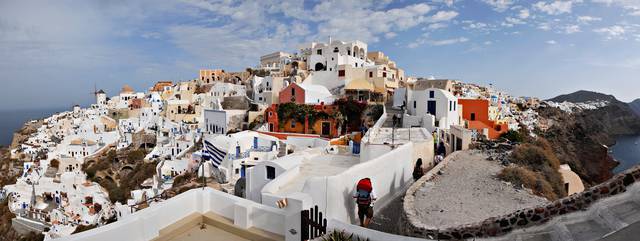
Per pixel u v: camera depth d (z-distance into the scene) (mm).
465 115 42625
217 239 7574
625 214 4785
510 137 35594
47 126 103812
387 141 21922
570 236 5316
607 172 65688
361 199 11727
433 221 10383
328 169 17172
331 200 11242
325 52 81062
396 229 11977
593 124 114562
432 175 16297
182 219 8164
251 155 36594
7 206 60719
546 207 6297
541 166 19406
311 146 41531
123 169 66938
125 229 6699
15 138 109250
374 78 61938
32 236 50438
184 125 70812
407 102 45000
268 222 7844
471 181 15273
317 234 7363
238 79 91688
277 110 53188
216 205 8594
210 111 63656
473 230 7344
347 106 49312
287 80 69812
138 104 96688
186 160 50719
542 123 77812
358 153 23109
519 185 14648
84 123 88500
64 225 47000
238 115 59812
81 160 71750
